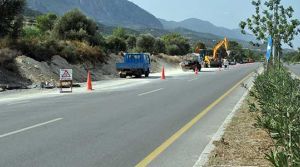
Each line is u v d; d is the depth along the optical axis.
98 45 55.66
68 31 53.94
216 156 8.60
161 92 24.50
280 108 8.67
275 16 24.58
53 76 34.34
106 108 16.98
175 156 8.97
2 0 36.78
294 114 7.57
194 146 9.95
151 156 8.96
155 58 76.88
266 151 8.88
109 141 10.48
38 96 23.06
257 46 25.48
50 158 8.75
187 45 118.56
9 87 27.27
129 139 10.74
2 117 14.67
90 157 8.85
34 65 33.66
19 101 20.45
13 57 32.16
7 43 35.00
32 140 10.59
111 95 22.92
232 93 23.73
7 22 37.78
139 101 19.62
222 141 9.88
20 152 9.29
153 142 10.40
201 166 7.90
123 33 93.75
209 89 26.48
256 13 24.92
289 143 5.82
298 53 25.11
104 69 46.38
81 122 13.39
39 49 36.69
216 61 79.12
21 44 35.88
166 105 18.06
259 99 13.03
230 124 12.45
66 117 14.49
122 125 12.84
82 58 43.44
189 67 63.28
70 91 26.20
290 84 10.94
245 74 47.66
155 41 94.81
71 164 8.29
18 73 31.14
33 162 8.43
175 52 102.81
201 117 14.57
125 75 43.72
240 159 8.31
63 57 40.31
